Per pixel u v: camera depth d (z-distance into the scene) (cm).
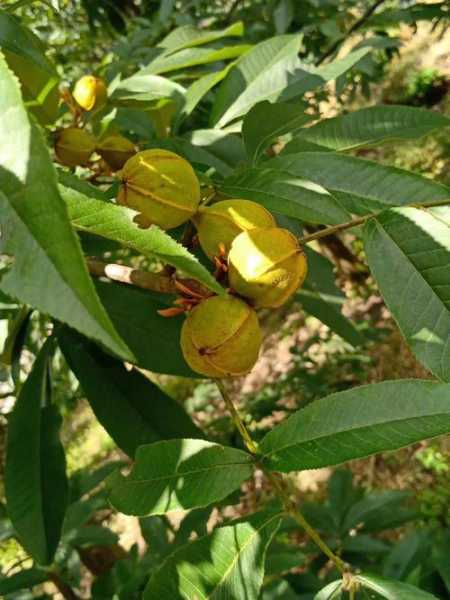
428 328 20
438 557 39
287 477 98
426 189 22
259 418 75
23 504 28
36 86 29
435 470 90
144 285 22
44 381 30
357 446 19
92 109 34
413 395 19
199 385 119
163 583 19
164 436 29
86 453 138
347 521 51
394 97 161
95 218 17
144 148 33
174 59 39
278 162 25
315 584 45
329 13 62
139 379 30
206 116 48
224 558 20
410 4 64
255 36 62
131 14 72
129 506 20
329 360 95
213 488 20
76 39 73
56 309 11
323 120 30
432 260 20
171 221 24
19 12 51
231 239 23
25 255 11
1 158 12
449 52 160
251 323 21
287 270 21
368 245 21
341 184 24
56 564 47
